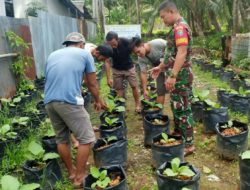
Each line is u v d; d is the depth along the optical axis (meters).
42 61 9.33
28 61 8.00
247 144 4.40
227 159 4.29
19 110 6.03
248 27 20.34
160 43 5.54
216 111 5.15
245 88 7.59
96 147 4.15
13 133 4.57
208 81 9.98
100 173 3.25
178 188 3.12
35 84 8.09
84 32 15.82
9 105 5.99
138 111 6.45
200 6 22.75
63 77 3.47
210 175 3.96
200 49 17.75
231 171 4.05
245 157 3.26
